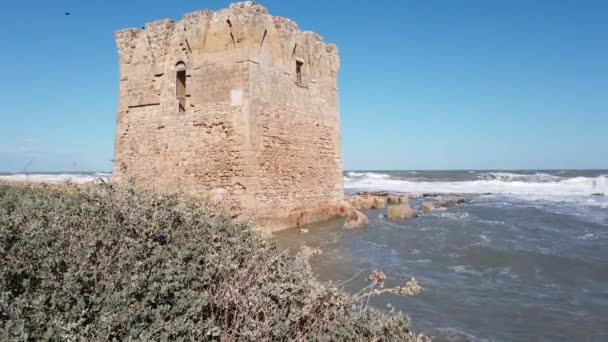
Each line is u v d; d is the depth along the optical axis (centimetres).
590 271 1224
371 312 507
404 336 460
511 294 1003
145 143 1898
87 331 361
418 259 1341
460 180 6456
